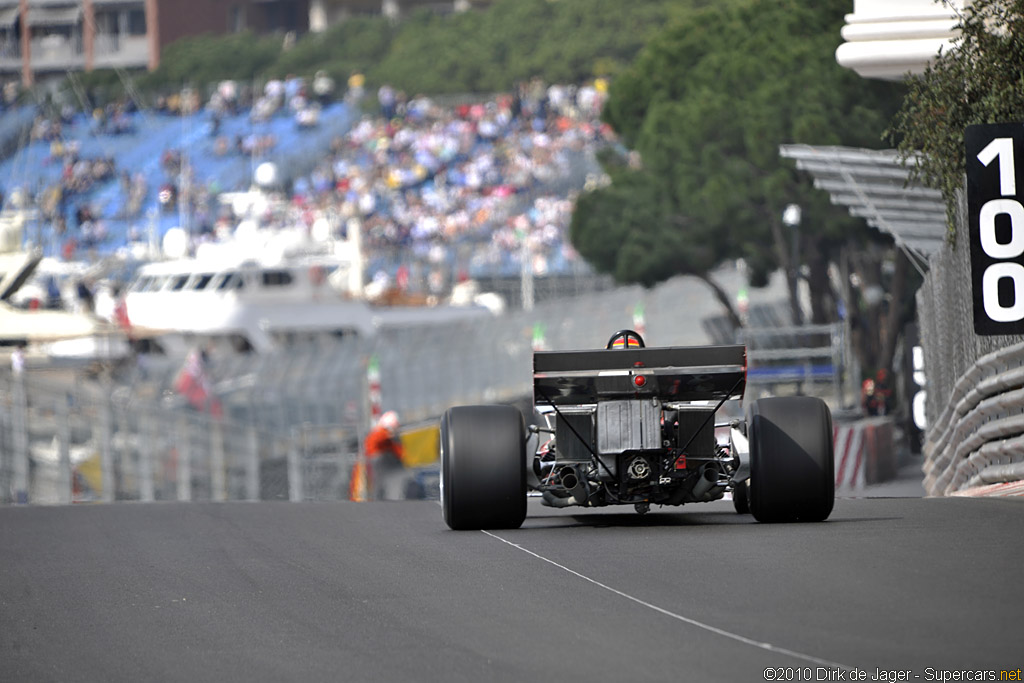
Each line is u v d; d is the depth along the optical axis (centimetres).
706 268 17362
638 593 2362
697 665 1820
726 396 3234
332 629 2231
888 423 11612
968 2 6309
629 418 3192
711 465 3238
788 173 15412
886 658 1791
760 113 15438
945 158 5306
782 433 3216
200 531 3781
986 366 5022
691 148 16425
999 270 3634
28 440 9581
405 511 4225
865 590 2255
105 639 2261
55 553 3391
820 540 2877
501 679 1819
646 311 19212
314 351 15088
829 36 15688
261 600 2544
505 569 2728
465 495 3312
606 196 17562
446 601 2414
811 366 14938
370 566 2888
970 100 5144
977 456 5300
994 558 2523
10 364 18112
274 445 11775
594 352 3142
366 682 1850
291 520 4019
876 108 14350
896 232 8562
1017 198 3625
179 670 1998
